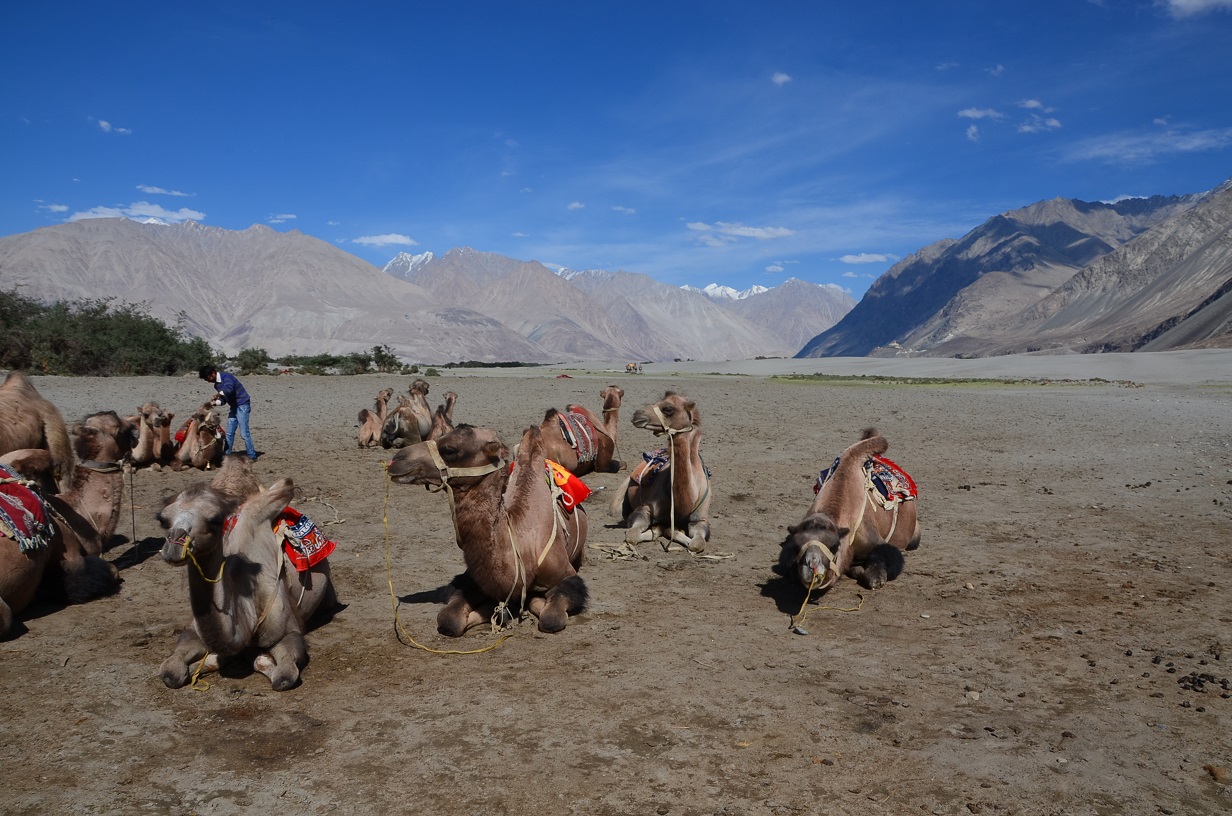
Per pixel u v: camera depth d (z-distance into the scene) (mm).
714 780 4926
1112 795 4809
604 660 6797
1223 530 11461
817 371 89062
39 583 7875
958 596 8633
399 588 8828
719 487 15086
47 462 8203
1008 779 4965
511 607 7770
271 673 6160
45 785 4816
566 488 8398
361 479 14992
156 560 9797
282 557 6539
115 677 6348
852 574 9180
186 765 5062
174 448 15672
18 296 46969
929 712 5859
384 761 5125
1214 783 4949
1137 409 30516
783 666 6691
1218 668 6680
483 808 4629
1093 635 7453
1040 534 11398
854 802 4707
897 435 22781
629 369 83438
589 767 5062
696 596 8664
